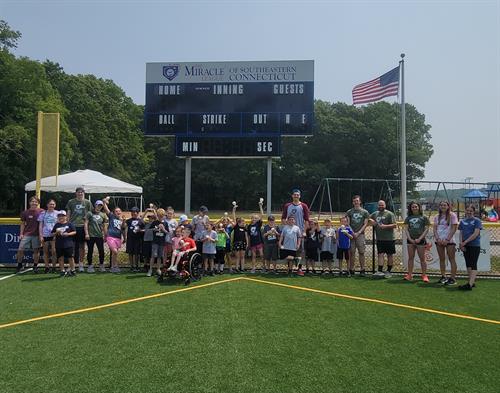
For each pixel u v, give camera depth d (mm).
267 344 5203
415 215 9516
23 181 31516
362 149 60625
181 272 8906
